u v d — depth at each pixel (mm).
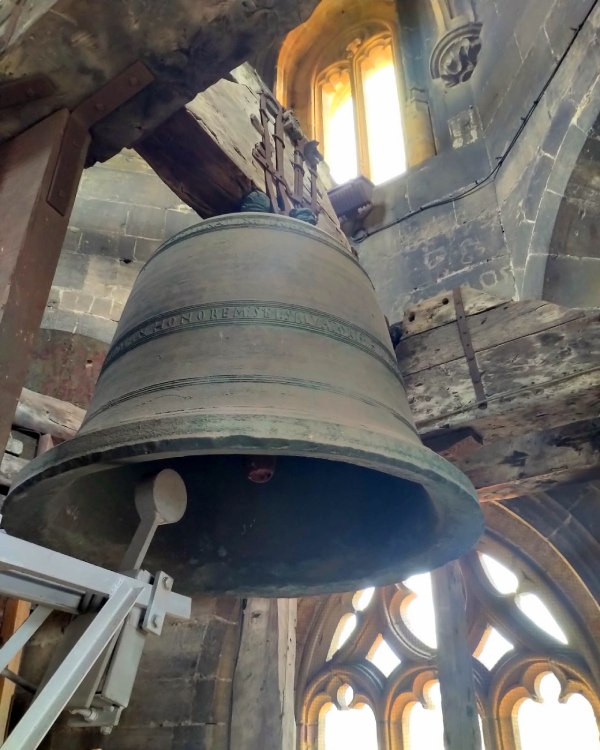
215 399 1321
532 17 5242
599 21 4043
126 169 5355
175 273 1747
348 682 6312
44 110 1973
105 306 4512
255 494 1979
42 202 1824
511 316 2580
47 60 1868
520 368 2445
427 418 2531
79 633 1133
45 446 3158
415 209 6066
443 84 6891
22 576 1104
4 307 1647
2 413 1576
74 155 1959
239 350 1463
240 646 3453
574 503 4773
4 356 1612
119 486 1753
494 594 5680
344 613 6688
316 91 8523
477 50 6602
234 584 1847
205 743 3201
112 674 1133
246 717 3289
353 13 8766
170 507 1501
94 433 1229
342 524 1927
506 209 5246
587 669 4973
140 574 1263
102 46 1865
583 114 4141
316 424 1205
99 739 3336
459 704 3533
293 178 2854
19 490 1352
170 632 3525
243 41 1928
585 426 2807
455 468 1487
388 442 1287
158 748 3244
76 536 1612
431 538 1729
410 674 6016
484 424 2482
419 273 5637
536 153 4777
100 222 4992
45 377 4066
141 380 1471
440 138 6531
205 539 1899
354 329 1667
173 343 1525
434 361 2646
